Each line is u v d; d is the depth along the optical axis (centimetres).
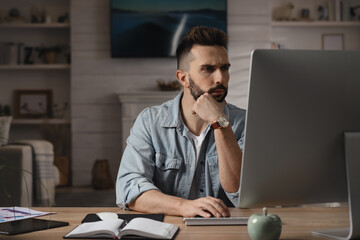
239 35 619
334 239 104
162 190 159
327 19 637
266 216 99
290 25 631
